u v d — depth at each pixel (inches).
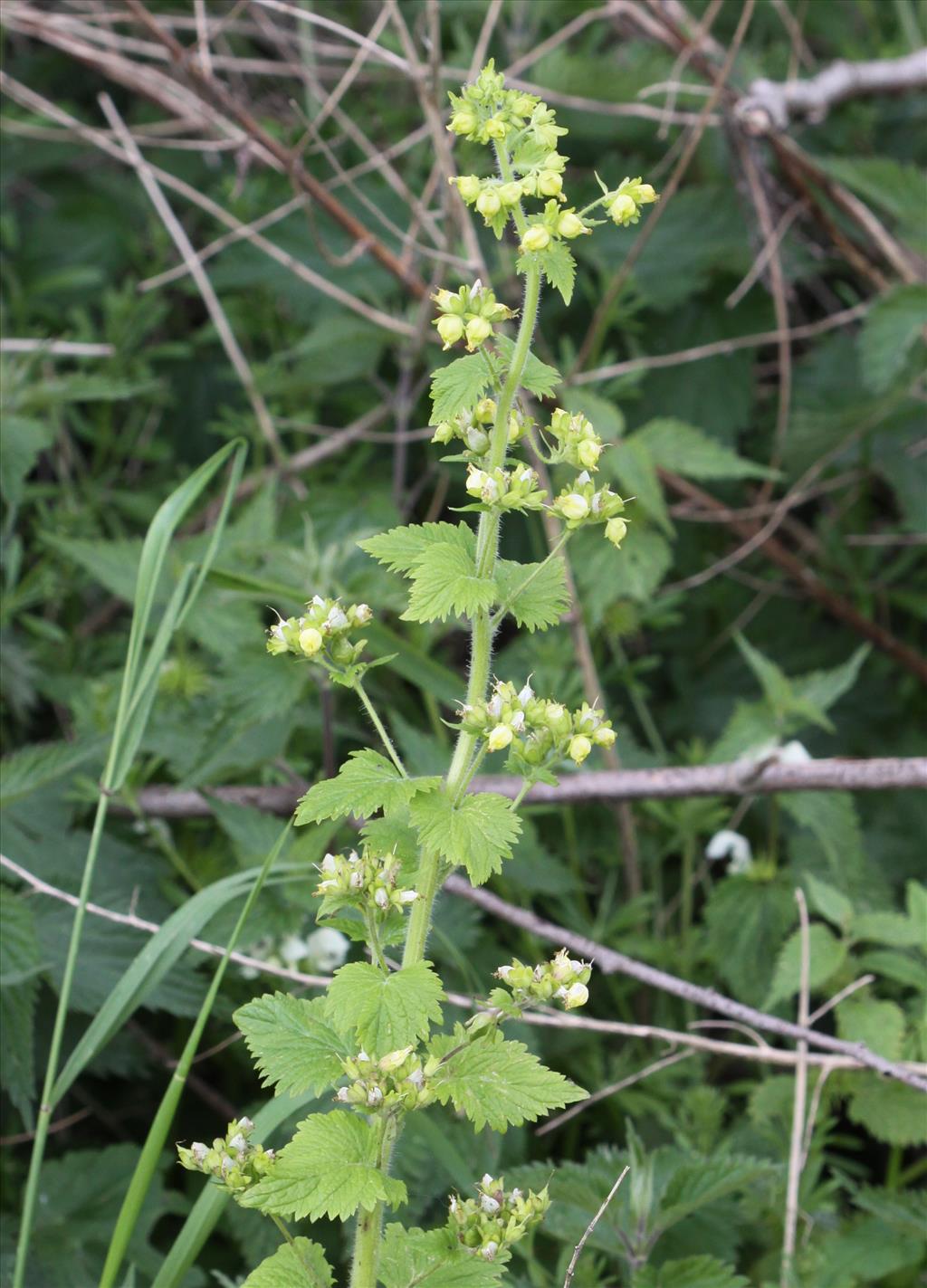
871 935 105.4
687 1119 115.8
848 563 167.2
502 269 151.9
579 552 134.7
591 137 171.0
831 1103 107.5
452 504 165.9
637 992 129.3
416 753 117.3
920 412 162.6
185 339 181.9
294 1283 59.0
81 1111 115.8
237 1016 60.5
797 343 176.7
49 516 144.5
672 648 169.8
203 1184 117.0
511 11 168.7
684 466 135.4
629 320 167.2
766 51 186.5
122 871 108.0
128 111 188.5
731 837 128.6
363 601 113.1
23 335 163.5
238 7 141.4
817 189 163.0
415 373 163.6
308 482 159.8
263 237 164.9
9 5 146.4
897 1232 94.7
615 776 116.7
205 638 119.0
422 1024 54.8
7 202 181.3
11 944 89.6
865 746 163.9
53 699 129.3
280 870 92.4
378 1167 58.2
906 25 175.5
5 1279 94.0
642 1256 87.0
